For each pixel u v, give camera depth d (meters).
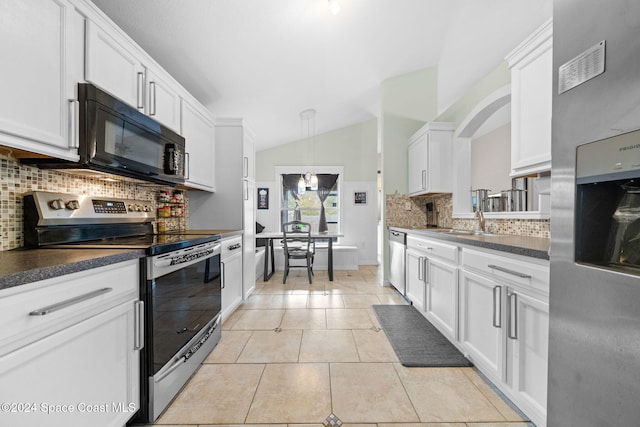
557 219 0.90
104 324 1.06
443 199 3.57
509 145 4.20
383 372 1.73
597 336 0.77
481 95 2.98
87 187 1.72
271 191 5.71
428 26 2.63
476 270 1.71
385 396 1.50
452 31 2.68
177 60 2.31
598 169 0.76
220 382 1.63
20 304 0.75
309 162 5.71
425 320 2.57
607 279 0.74
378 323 2.52
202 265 1.85
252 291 3.35
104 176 1.71
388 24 2.52
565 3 0.87
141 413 1.29
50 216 1.37
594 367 0.78
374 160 5.72
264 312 2.79
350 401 1.46
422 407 1.42
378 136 5.71
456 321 1.94
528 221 2.12
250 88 3.07
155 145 1.79
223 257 2.33
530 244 1.47
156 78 1.85
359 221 5.68
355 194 5.68
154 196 2.40
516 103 1.69
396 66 3.45
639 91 0.66
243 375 1.70
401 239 3.25
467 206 3.30
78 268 0.92
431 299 2.41
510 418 1.34
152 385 1.29
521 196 2.35
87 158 1.26
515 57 1.68
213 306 2.03
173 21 1.89
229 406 1.43
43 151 1.10
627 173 0.69
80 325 0.94
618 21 0.71
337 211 5.75
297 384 1.61
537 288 1.21
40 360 0.81
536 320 1.24
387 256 3.84
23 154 1.21
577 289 0.83
